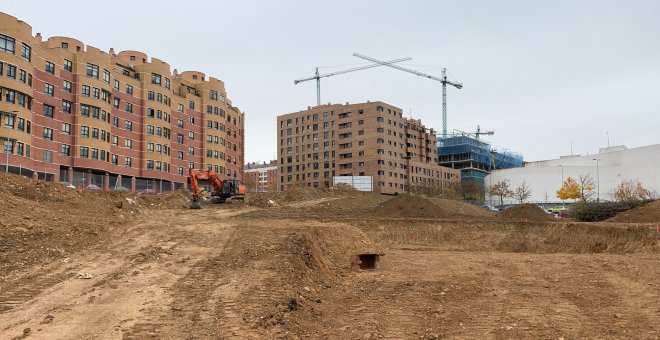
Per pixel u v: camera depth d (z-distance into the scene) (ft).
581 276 68.03
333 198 226.58
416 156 465.88
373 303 49.78
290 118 470.80
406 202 165.89
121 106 251.39
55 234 63.41
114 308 40.27
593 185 373.61
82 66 225.15
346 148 429.38
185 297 43.98
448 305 49.21
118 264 55.16
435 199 204.03
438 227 133.18
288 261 58.65
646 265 78.18
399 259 92.68
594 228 118.42
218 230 80.33
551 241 122.01
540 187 416.67
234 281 49.57
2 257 52.39
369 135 417.69
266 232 79.56
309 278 58.03
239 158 366.63
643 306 48.03
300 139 461.78
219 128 323.78
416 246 123.85
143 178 263.08
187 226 83.10
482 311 46.42
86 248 61.46
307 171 453.17
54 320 36.94
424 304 49.42
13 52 185.68
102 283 47.62
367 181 378.12
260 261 57.98
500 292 56.49
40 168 201.77
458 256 99.04
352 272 74.08
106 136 235.61
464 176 519.19
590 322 42.01
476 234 130.00
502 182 401.49
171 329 35.86
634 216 134.62
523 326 40.65
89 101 225.15
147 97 265.95
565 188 351.67
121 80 252.01
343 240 97.45
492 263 85.46
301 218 135.95
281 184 471.21
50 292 44.04
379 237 129.70
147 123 264.52
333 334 37.52
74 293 44.14
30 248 56.44
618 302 49.98
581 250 114.01
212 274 52.21
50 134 209.36
